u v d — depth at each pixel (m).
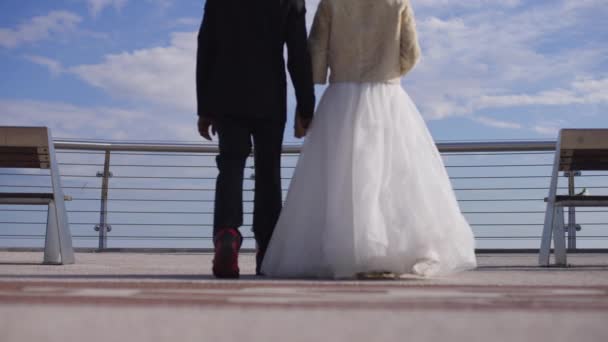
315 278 2.98
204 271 3.49
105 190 6.68
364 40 3.09
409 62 3.10
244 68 3.14
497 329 0.92
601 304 1.32
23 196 4.29
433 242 2.88
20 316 1.04
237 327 0.93
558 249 4.31
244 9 3.17
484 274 3.23
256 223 3.31
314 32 3.19
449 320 1.02
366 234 2.83
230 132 3.15
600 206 4.26
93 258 5.24
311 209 3.04
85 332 0.88
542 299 1.48
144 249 6.65
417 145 3.01
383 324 0.97
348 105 3.03
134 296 1.49
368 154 2.92
